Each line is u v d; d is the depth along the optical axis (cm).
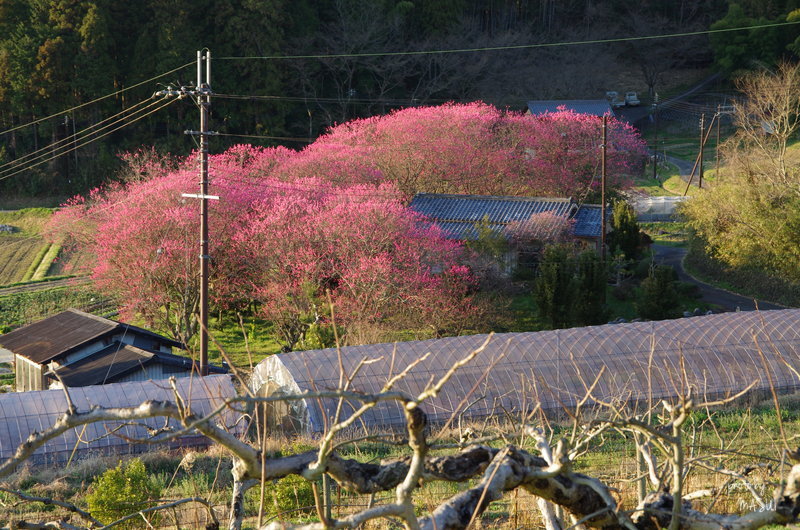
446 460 438
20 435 1852
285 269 3216
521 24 9319
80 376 2502
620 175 5275
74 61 6719
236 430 1856
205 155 2423
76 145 6950
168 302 3391
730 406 1914
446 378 333
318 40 7919
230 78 7225
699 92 9500
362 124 5150
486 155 4794
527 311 3538
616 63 9738
